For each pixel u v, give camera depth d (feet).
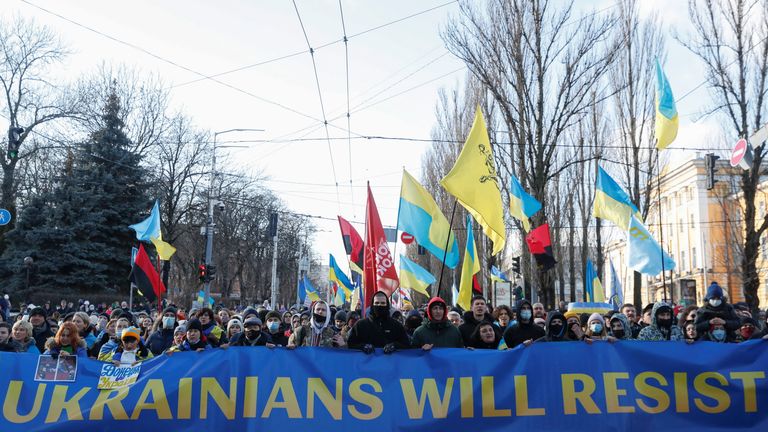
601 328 26.78
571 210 121.90
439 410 22.95
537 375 23.35
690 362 23.52
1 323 25.46
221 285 204.33
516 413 23.02
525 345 23.66
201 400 22.71
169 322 31.09
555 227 117.80
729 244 98.43
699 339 27.55
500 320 30.86
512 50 72.38
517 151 75.92
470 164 34.35
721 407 23.21
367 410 22.88
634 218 43.60
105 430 22.21
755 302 75.25
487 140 34.96
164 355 23.21
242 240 197.36
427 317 26.73
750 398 23.25
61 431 22.04
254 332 28.09
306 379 23.08
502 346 26.89
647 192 93.71
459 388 23.15
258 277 209.67
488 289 114.01
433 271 136.46
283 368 23.17
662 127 48.42
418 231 41.83
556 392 23.21
